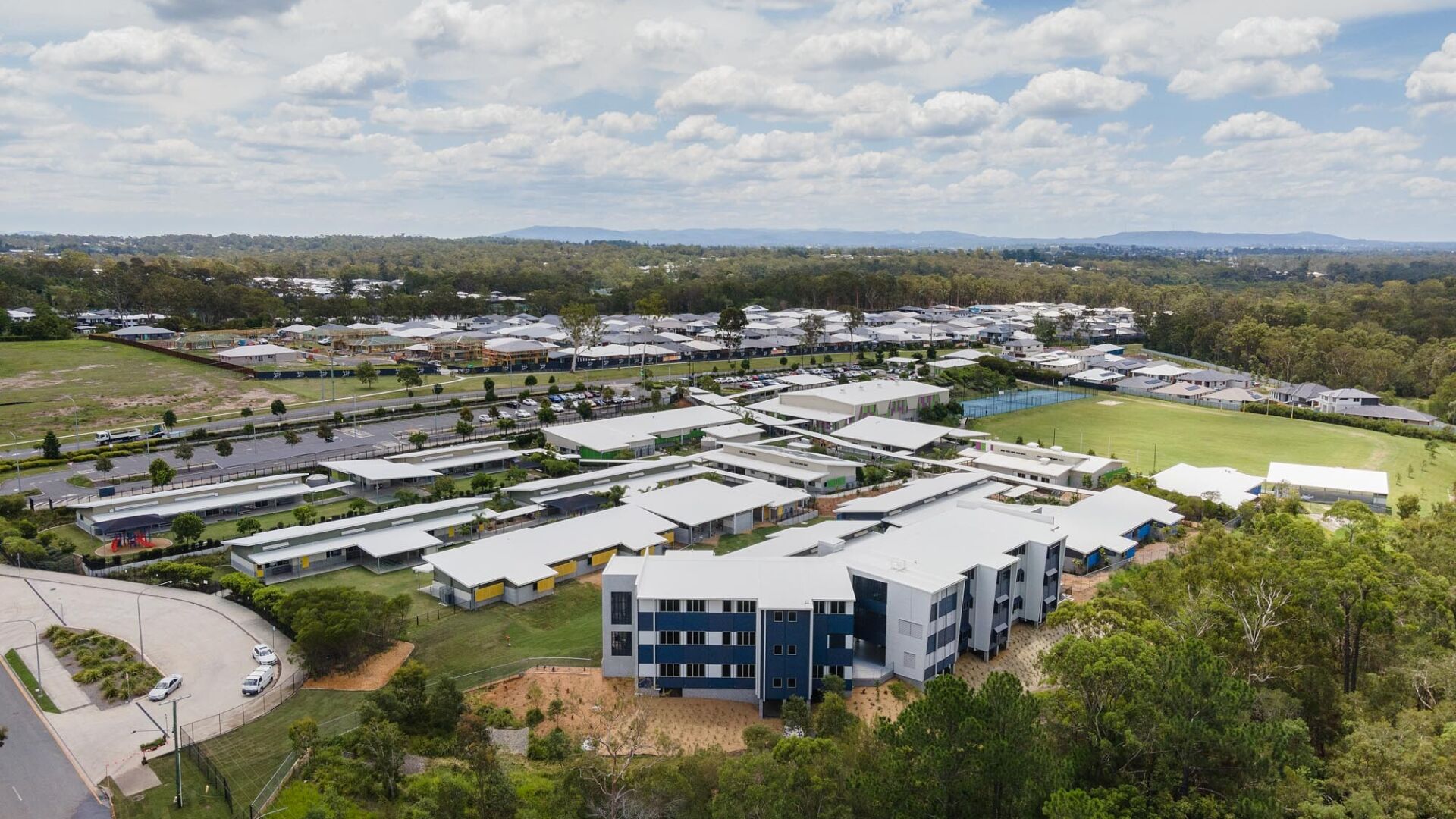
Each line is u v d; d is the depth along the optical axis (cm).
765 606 6575
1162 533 10706
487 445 13638
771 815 4259
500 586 8469
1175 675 4541
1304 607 6069
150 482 11919
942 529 8494
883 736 4619
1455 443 16062
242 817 5069
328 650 7025
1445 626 6331
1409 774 4384
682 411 16125
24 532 9762
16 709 6369
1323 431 17038
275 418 15675
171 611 8125
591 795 5050
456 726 6134
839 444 14812
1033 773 4238
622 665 7119
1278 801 4203
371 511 10881
